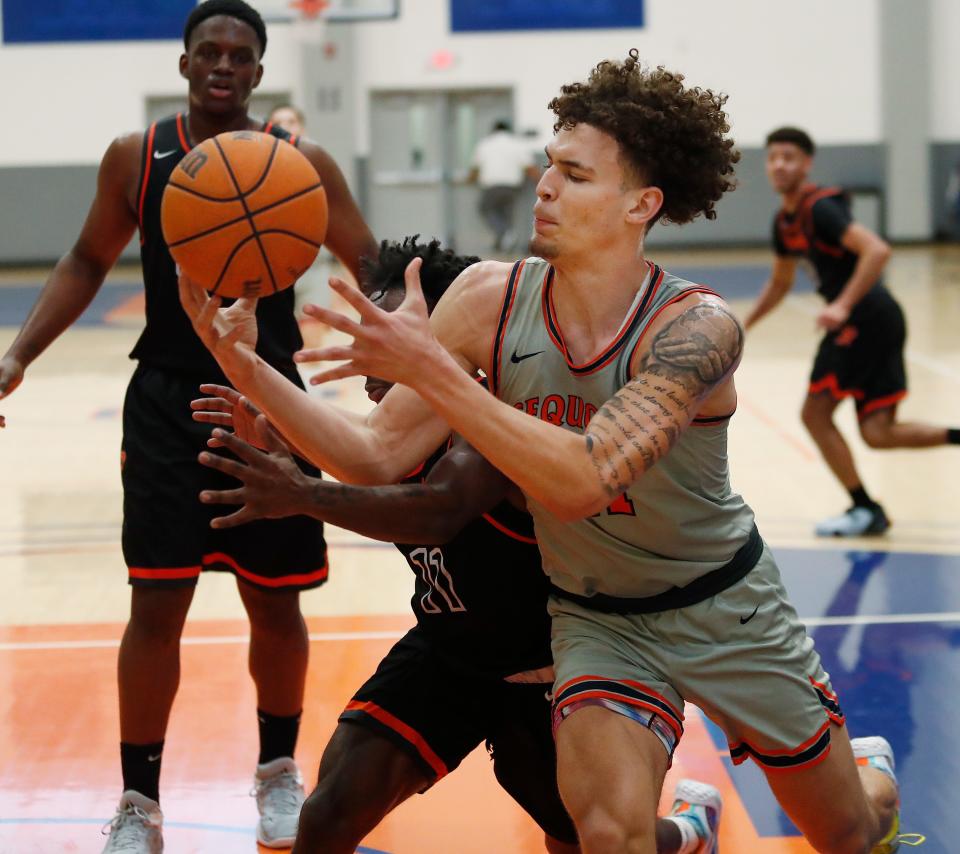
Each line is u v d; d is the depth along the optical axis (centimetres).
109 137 3133
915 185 3309
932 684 695
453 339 395
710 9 3212
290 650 534
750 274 2770
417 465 396
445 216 3328
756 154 3275
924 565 910
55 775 588
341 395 1564
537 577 412
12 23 2973
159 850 509
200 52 497
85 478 1194
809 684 402
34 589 879
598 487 332
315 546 524
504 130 3122
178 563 494
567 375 373
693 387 347
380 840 530
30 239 3172
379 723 412
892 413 977
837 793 410
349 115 3156
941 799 561
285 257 373
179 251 367
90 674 719
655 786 367
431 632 423
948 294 2405
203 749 617
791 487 1135
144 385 502
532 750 430
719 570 392
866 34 3250
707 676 389
